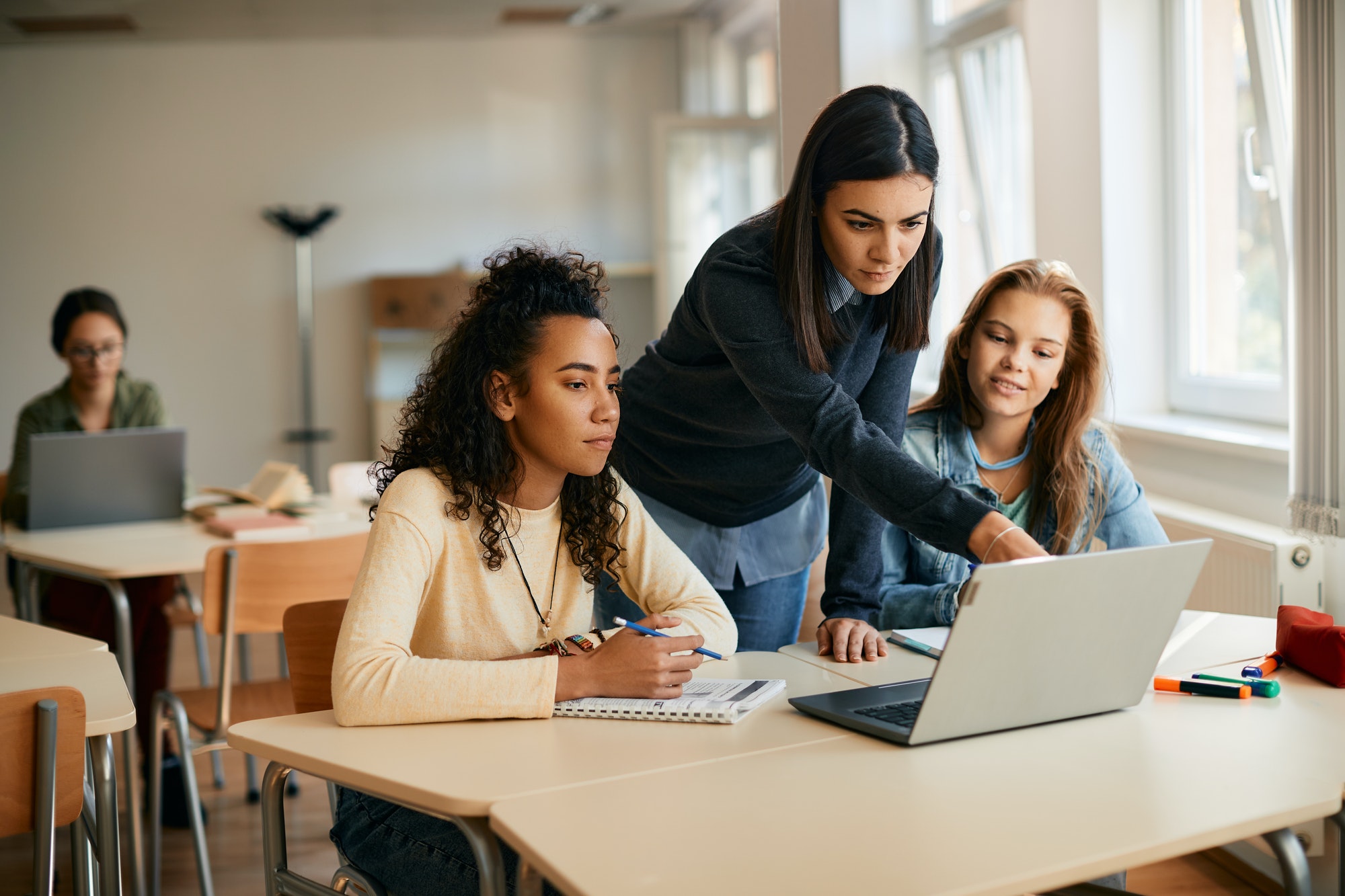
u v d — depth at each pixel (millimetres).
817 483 2186
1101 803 1093
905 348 1763
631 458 2059
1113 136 3145
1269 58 2707
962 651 1214
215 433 7273
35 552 2861
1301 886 1103
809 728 1333
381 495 1546
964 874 943
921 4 4246
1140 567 1287
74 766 1482
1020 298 1944
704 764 1211
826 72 3973
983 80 4199
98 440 3133
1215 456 2727
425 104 7301
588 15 6809
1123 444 3105
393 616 1418
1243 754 1228
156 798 2469
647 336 7520
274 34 6914
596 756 1238
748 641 2125
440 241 7367
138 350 7172
